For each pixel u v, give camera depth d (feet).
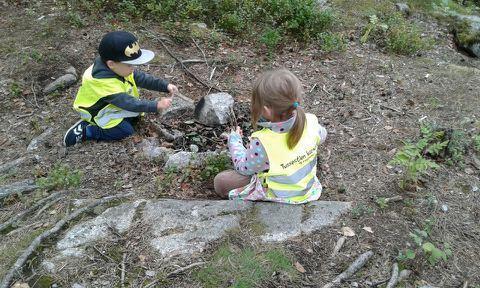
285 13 21.29
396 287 9.25
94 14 20.88
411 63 19.53
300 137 10.09
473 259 10.04
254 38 20.49
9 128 14.90
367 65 18.97
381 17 23.65
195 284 9.11
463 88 17.40
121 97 13.21
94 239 10.18
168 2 21.29
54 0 22.15
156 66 18.04
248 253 9.71
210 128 15.20
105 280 9.25
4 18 20.75
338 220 10.68
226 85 17.43
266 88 9.53
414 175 11.70
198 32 20.35
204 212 10.76
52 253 9.87
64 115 15.38
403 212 11.10
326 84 17.58
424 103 16.37
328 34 20.71
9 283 9.19
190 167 12.64
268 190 10.86
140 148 13.70
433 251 9.45
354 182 12.26
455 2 28.68
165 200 11.28
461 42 22.41
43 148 13.84
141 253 9.82
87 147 13.76
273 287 9.07
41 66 17.63
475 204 11.53
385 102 16.42
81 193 11.89
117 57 12.64
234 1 21.88
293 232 10.26
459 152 13.14
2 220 11.10
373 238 10.26
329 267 9.57
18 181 12.47
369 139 14.24
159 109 13.30
